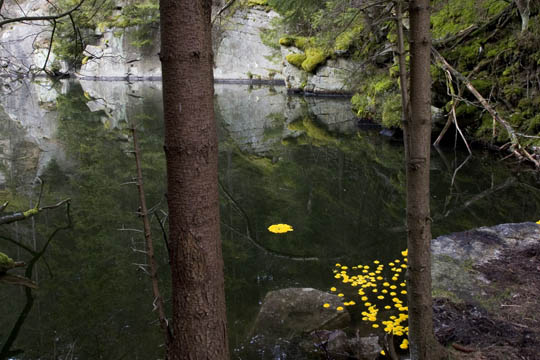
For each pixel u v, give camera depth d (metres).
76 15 5.02
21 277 4.29
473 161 8.90
